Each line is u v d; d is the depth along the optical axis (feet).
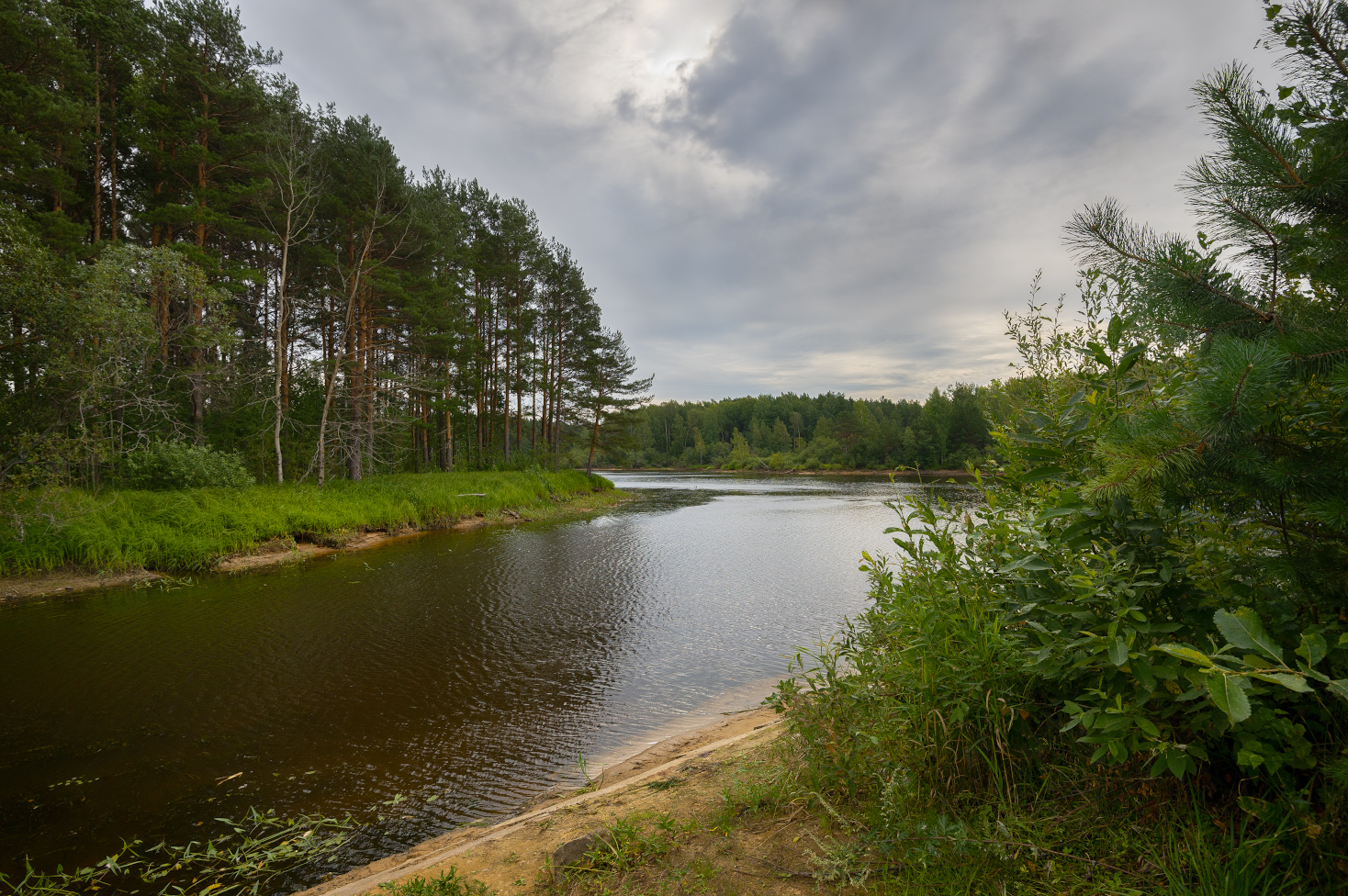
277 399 64.28
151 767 16.43
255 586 38.93
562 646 26.91
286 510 52.16
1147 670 6.67
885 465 255.50
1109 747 6.77
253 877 11.78
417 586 39.09
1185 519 7.87
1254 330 6.86
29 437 39.83
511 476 98.84
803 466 289.53
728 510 93.15
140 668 24.02
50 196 59.36
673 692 21.62
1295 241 6.75
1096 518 8.10
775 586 39.50
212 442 69.36
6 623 30.32
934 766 8.63
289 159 65.92
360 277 75.82
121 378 46.93
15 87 50.62
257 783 15.51
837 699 11.27
